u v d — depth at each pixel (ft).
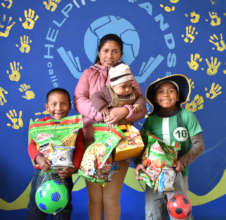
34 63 7.77
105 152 5.49
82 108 6.05
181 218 5.40
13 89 7.66
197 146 6.01
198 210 7.91
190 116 6.20
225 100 8.28
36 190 5.58
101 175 5.47
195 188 7.96
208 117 8.16
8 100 7.63
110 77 5.86
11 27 7.72
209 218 7.91
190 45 8.24
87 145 6.10
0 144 7.52
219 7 8.45
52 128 5.81
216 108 8.21
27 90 7.72
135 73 8.04
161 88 6.25
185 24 8.27
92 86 6.32
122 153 5.55
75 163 5.71
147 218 5.99
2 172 7.49
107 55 6.41
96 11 8.03
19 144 7.61
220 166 8.10
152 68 8.09
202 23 8.34
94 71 6.46
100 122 5.93
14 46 7.71
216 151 8.12
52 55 7.84
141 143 5.64
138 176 5.84
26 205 7.51
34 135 5.77
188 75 8.16
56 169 5.49
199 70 8.23
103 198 6.09
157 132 6.21
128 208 7.75
